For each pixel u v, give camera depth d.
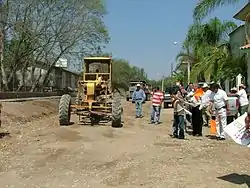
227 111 15.70
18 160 10.85
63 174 9.42
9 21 41.34
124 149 12.23
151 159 10.70
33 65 48.12
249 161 10.49
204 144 13.17
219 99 14.38
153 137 14.98
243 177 8.86
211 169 9.57
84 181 8.81
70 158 11.07
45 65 49.41
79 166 10.18
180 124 14.67
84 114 18.64
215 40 33.97
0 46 42.00
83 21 45.78
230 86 27.00
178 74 56.91
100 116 18.98
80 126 18.08
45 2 42.84
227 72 24.69
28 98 34.78
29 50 44.41
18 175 9.37
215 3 21.12
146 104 42.84
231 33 27.73
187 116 17.02
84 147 12.63
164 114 28.48
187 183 8.41
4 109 22.05
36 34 43.38
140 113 24.44
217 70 25.59
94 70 20.72
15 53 44.06
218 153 11.52
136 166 9.94
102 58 20.62
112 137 14.87
